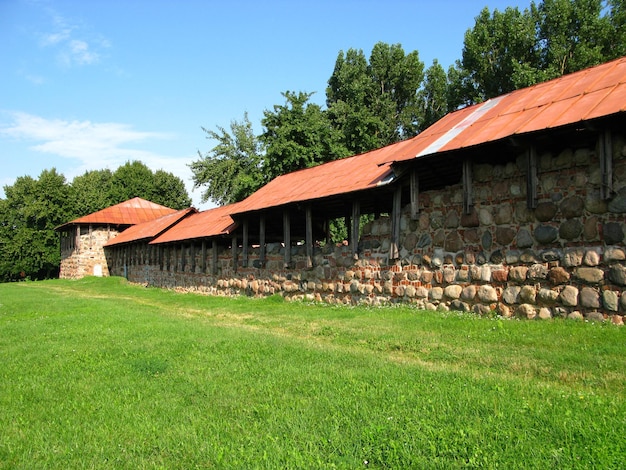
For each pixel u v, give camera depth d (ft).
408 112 133.39
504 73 102.32
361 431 13.71
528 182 32.35
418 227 40.70
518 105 36.19
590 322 28.71
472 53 105.70
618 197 28.40
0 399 18.43
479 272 35.63
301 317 41.14
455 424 13.83
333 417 14.85
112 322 38.29
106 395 18.44
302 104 97.91
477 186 36.24
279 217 66.80
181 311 54.13
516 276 33.24
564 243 30.91
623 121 27.66
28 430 15.20
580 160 30.42
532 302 32.22
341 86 141.59
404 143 51.83
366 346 27.94
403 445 12.70
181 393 18.42
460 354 23.95
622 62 34.17
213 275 74.74
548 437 12.83
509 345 25.25
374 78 142.92
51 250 175.83
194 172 138.62
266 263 61.46
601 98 29.50
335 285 49.65
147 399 17.81
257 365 22.12
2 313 49.73
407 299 41.37
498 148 33.60
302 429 14.14
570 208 30.71
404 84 142.51
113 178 206.90
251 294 64.39
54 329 35.29
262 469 11.83
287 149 92.22
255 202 62.75
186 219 103.04
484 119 36.96
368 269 45.83
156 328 34.27
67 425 15.53
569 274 30.50
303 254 54.65
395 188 42.45
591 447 12.15
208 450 13.05
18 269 169.48
